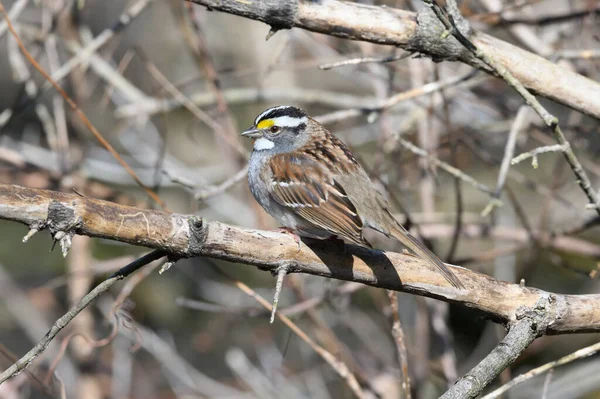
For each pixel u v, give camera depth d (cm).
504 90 1284
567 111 1338
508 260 1333
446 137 1187
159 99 1245
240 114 1578
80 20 1272
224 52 1574
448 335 1188
